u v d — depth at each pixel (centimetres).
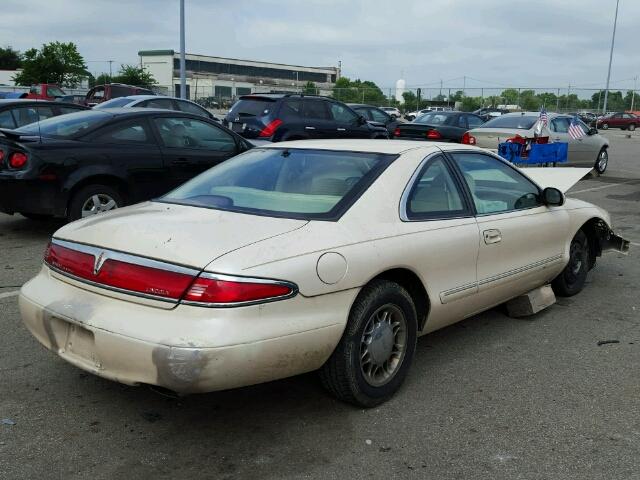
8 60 8800
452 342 471
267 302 297
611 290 609
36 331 340
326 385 351
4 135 707
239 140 875
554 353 452
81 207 729
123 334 295
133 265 305
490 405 371
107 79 5828
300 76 10819
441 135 1650
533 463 312
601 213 584
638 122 4978
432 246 381
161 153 781
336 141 446
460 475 301
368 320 347
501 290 455
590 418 358
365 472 302
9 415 348
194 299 290
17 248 710
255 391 383
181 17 2592
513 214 468
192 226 329
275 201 372
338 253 328
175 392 296
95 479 292
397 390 380
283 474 299
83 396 372
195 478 295
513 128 1457
